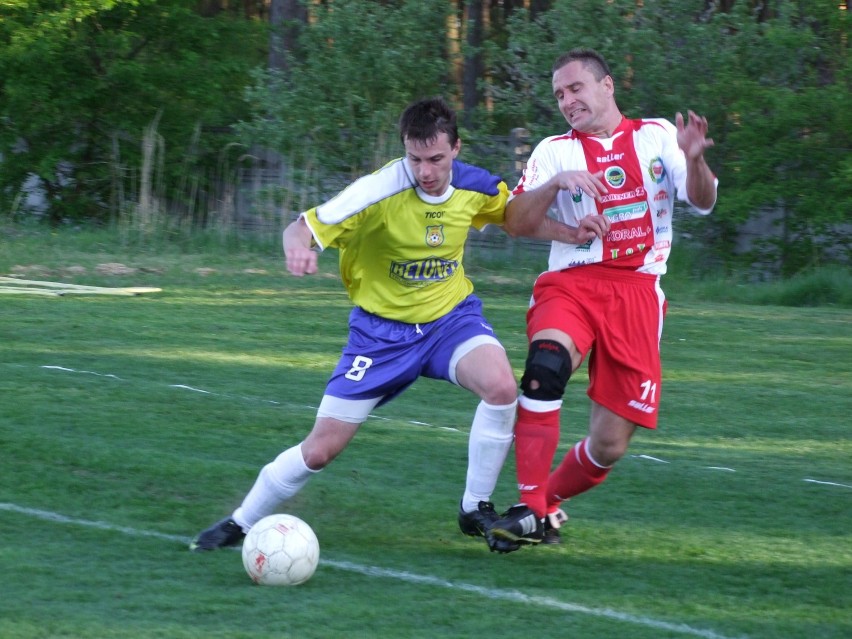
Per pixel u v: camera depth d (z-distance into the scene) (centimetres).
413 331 1059
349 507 1248
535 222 1096
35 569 989
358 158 4778
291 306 3089
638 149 1125
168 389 1892
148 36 5325
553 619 905
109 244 4422
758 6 5000
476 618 902
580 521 1232
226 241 4519
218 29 5488
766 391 2153
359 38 4862
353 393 1047
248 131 4897
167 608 901
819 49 4522
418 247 1039
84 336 2452
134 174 5278
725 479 1455
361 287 1069
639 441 1697
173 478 1330
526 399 1067
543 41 4766
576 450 1144
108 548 1066
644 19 4584
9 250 4081
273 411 1755
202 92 5250
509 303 3356
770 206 4422
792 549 1142
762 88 4425
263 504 1062
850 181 4147
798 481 1460
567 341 1082
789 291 3800
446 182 1041
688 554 1116
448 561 1070
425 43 5022
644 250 1123
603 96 1130
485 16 7075
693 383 2220
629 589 995
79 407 1705
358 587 976
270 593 948
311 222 1008
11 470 1332
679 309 3366
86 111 5241
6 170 5319
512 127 5291
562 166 1130
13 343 2316
